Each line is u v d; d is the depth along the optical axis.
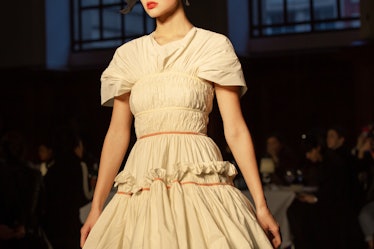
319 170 10.91
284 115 16.62
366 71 15.98
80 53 18.39
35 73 17.84
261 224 3.72
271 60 16.62
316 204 10.72
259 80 16.78
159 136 3.72
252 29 17.48
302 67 16.53
